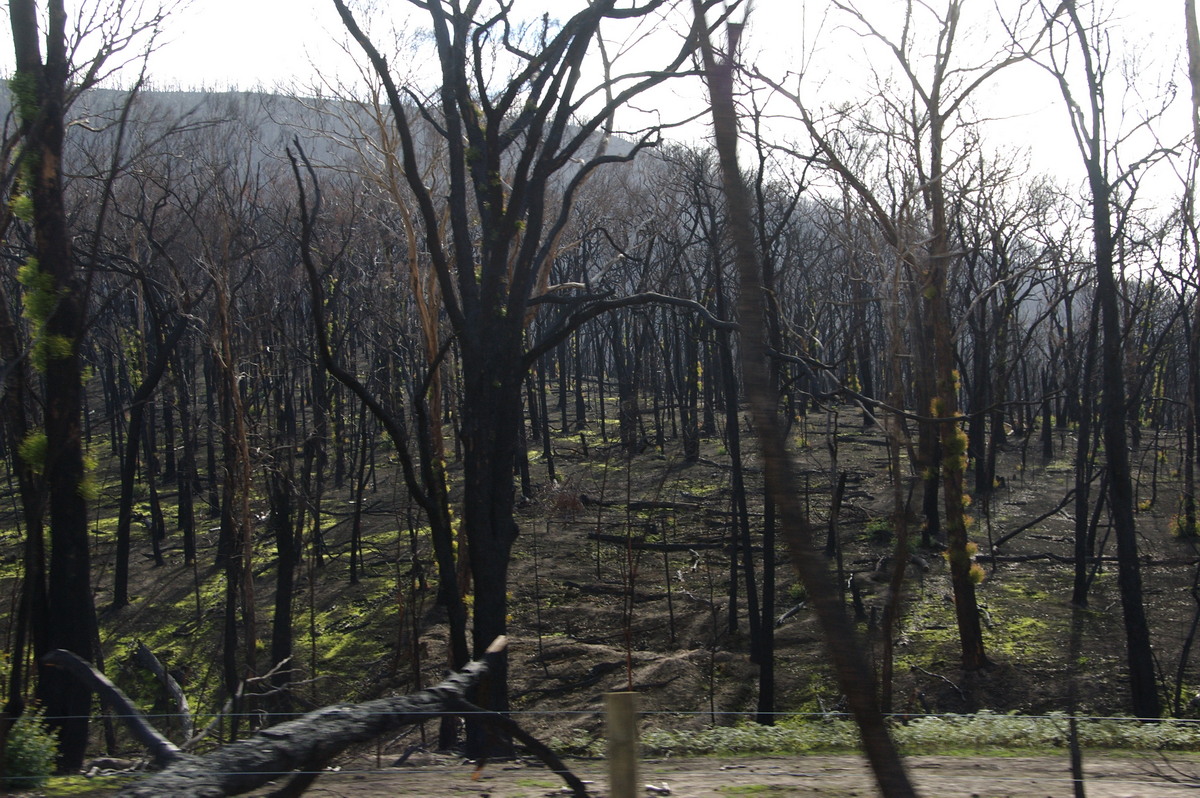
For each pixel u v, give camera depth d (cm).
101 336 4847
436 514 1524
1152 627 2628
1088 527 3328
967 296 4016
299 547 3344
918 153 2266
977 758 980
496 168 1594
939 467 2462
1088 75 2066
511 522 1584
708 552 3447
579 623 2936
